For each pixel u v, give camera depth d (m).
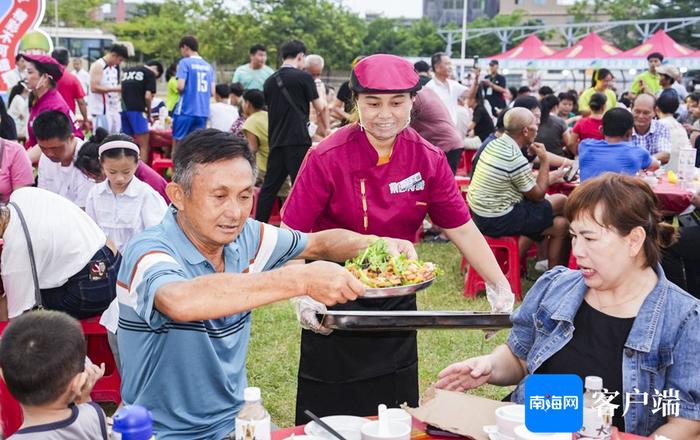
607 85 12.05
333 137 2.91
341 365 3.03
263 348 5.22
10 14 7.96
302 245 2.57
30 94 7.84
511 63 25.14
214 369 2.19
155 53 36.47
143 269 2.01
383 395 3.08
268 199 7.56
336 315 2.29
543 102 8.37
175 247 2.14
